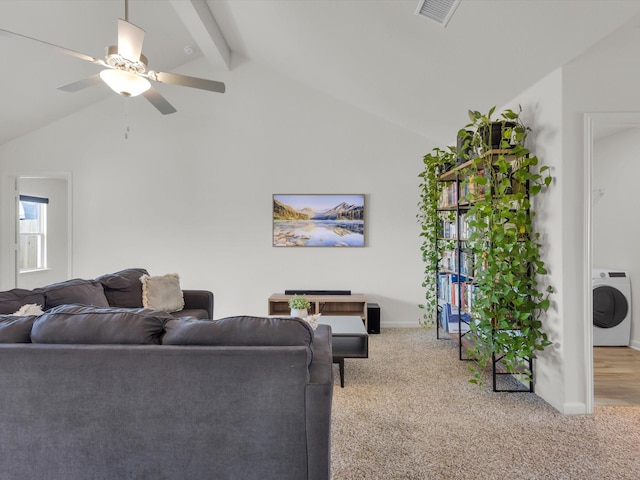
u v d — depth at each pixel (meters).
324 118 4.76
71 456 1.50
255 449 1.48
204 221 4.80
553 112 2.48
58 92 4.21
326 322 3.32
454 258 3.95
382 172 4.76
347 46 3.30
